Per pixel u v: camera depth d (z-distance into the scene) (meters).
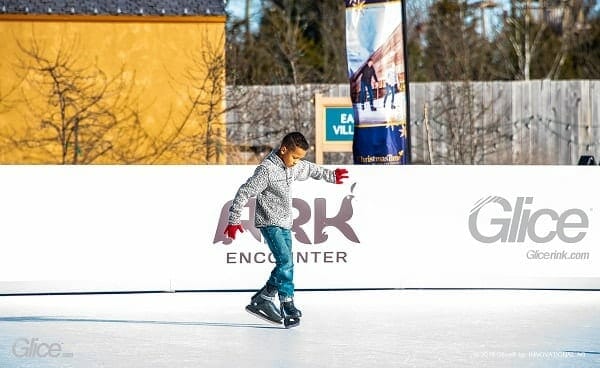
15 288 12.93
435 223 13.54
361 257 13.46
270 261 13.34
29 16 26.47
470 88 29.91
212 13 26.73
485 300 12.56
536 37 45.75
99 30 26.73
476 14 46.62
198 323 10.74
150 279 13.15
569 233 13.65
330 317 11.14
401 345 9.41
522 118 30.14
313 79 39.09
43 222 13.00
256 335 9.97
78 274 13.02
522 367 8.41
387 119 16.41
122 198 13.12
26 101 26.50
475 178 13.59
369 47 16.42
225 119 27.97
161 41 26.83
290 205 10.41
